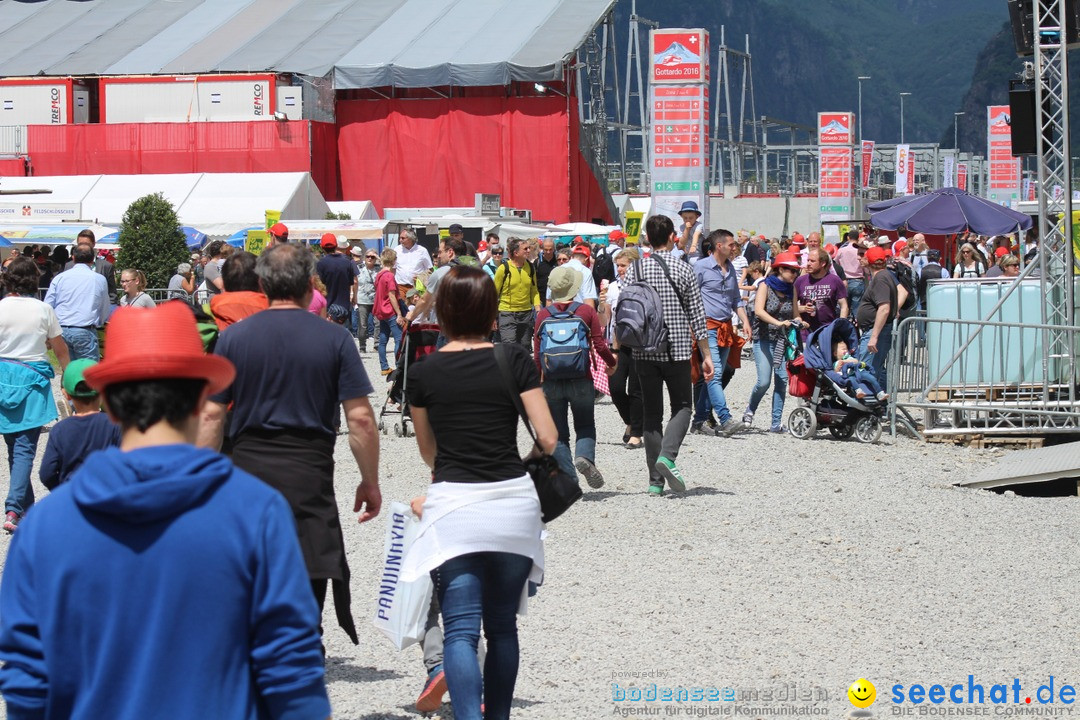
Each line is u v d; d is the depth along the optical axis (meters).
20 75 139.12
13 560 6.46
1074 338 34.41
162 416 6.62
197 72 134.88
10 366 23.00
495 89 132.75
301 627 6.58
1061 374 34.72
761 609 17.72
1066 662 15.52
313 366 12.46
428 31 138.62
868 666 15.34
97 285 33.66
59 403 40.44
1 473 28.81
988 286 35.97
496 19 139.50
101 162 132.62
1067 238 35.34
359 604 18.03
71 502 6.44
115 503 6.29
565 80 131.88
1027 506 25.25
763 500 25.41
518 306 39.75
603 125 146.25
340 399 12.66
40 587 6.36
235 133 130.38
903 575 19.70
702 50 81.75
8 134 134.38
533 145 131.12
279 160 129.88
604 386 32.06
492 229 85.94
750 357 61.25
